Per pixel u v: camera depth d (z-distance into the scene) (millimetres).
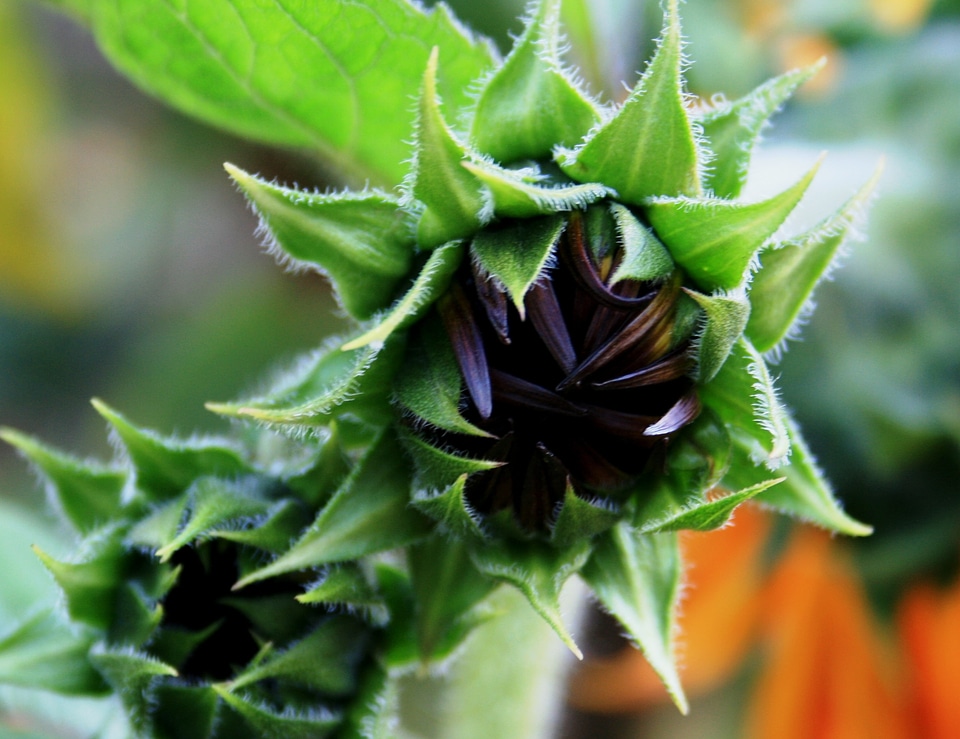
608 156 225
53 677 247
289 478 243
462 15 309
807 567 320
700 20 330
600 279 225
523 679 274
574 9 281
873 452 315
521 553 230
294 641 241
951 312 316
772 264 229
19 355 424
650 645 230
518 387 225
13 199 425
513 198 223
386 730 244
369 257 230
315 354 237
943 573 316
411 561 238
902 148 322
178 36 264
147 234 436
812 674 322
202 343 401
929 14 334
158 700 239
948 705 313
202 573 243
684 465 228
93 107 431
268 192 228
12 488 403
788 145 323
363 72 263
